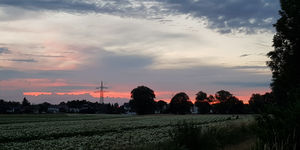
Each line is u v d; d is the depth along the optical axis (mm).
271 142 9430
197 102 164125
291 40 33312
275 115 10133
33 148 18312
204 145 12508
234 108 146875
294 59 32812
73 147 18297
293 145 9195
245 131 18641
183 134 12461
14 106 181250
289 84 32375
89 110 171500
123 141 20297
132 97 129500
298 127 9406
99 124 44062
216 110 155375
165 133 26078
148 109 128125
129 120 58125
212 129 15094
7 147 19047
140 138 22047
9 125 43094
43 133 29719
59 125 42656
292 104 10367
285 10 33031
